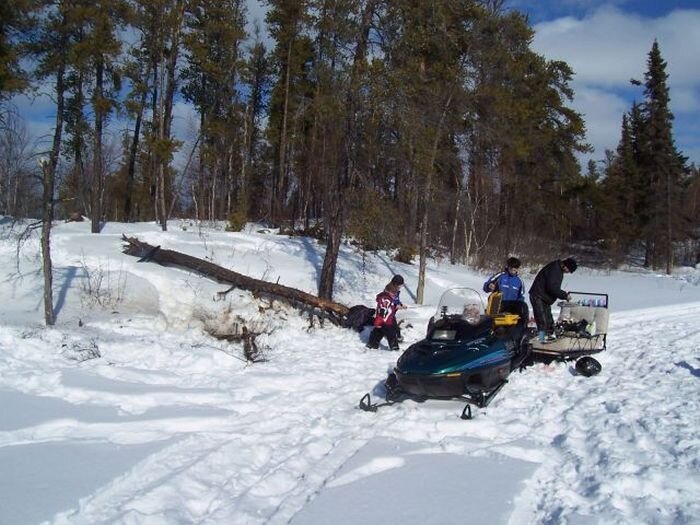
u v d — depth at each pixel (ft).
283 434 21.63
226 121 96.78
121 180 120.67
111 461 17.97
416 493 16.21
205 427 22.20
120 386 26.02
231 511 15.42
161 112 77.46
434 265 77.92
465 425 22.13
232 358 32.53
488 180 89.45
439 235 93.86
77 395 25.02
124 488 16.65
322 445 20.51
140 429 21.61
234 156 121.80
